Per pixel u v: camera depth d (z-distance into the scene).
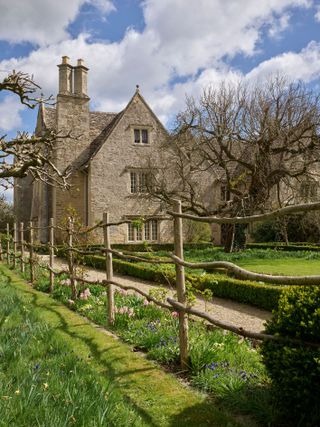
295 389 2.80
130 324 5.53
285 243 23.38
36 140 9.99
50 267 8.95
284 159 19.52
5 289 8.60
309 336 2.86
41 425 2.47
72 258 7.77
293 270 13.41
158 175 26.45
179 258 4.25
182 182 21.89
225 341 4.63
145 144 27.62
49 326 5.25
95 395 2.97
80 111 28.66
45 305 7.20
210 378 3.63
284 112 18.84
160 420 2.98
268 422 2.95
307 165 18.59
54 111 30.83
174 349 4.37
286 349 2.86
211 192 27.11
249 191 19.72
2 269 14.26
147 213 26.95
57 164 27.55
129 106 27.61
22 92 9.32
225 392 3.40
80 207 27.56
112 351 4.49
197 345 4.22
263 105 19.02
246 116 19.31
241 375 3.63
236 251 21.47
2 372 3.49
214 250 22.22
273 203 22.17
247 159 19.84
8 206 34.47
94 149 28.73
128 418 2.85
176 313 5.52
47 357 4.00
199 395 3.43
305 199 19.81
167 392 3.45
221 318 7.28
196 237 27.03
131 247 24.86
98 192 26.41
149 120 27.81
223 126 19.27
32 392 2.85
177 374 3.96
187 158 21.00
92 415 2.70
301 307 2.94
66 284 8.96
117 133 27.20
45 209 28.61
